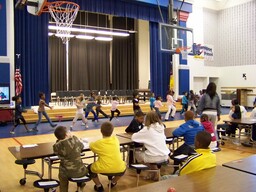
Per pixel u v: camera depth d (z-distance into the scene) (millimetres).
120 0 11789
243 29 14898
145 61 16828
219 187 1829
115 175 3020
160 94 13906
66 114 10477
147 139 3512
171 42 9742
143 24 16641
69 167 2824
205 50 15445
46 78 10773
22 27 10281
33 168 4559
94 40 15555
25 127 7996
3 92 9266
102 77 15867
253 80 14602
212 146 4480
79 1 10758
